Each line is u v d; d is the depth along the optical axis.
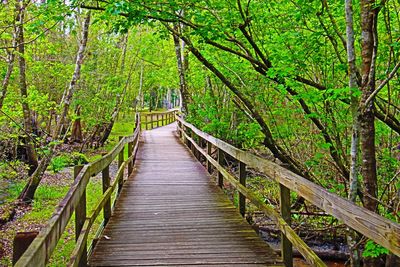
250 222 6.12
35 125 15.30
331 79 6.89
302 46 6.71
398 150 6.74
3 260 6.77
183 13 6.83
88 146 20.19
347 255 7.26
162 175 9.72
